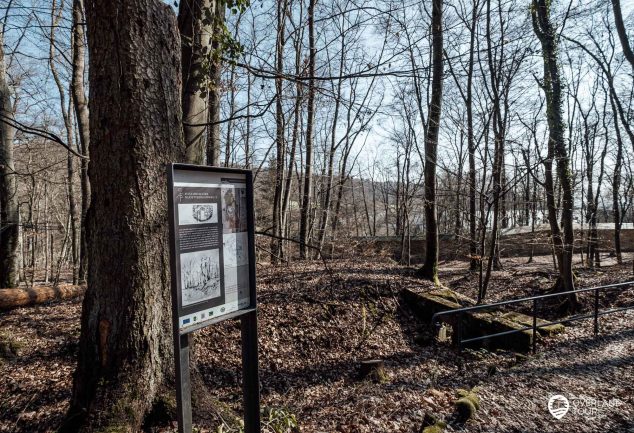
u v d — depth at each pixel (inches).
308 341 295.1
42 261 1139.9
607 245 893.8
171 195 87.7
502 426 149.3
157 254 145.5
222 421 152.3
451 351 298.7
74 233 500.1
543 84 396.5
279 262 501.0
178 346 87.9
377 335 319.3
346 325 320.8
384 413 163.8
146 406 141.8
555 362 222.1
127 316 140.4
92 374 140.9
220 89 257.0
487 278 383.9
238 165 526.0
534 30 395.5
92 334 142.7
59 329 272.4
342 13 231.9
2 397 200.4
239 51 211.0
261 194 731.4
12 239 366.0
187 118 218.2
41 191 975.6
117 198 139.6
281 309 324.5
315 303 338.6
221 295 102.0
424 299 356.2
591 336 269.0
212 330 278.1
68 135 535.8
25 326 277.9
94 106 140.8
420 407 166.4
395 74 209.2
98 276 142.9
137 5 139.7
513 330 260.8
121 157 138.6
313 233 677.3
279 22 358.9
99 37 137.9
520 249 845.8
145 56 141.3
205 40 220.5
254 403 112.0
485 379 204.2
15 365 229.0
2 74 359.6
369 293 366.0
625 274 494.6
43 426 177.0
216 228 101.3
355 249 659.4
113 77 137.3
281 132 438.3
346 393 208.2
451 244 781.3
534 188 777.6
